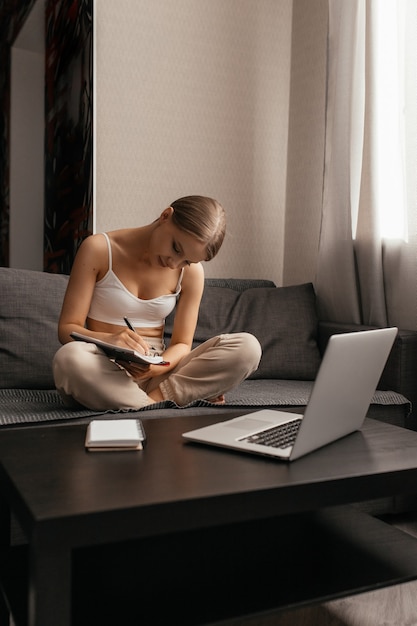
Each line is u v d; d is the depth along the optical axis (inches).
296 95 121.7
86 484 37.2
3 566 43.8
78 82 110.7
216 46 116.4
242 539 49.0
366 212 98.0
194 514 35.2
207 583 41.1
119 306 74.9
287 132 124.0
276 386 86.5
